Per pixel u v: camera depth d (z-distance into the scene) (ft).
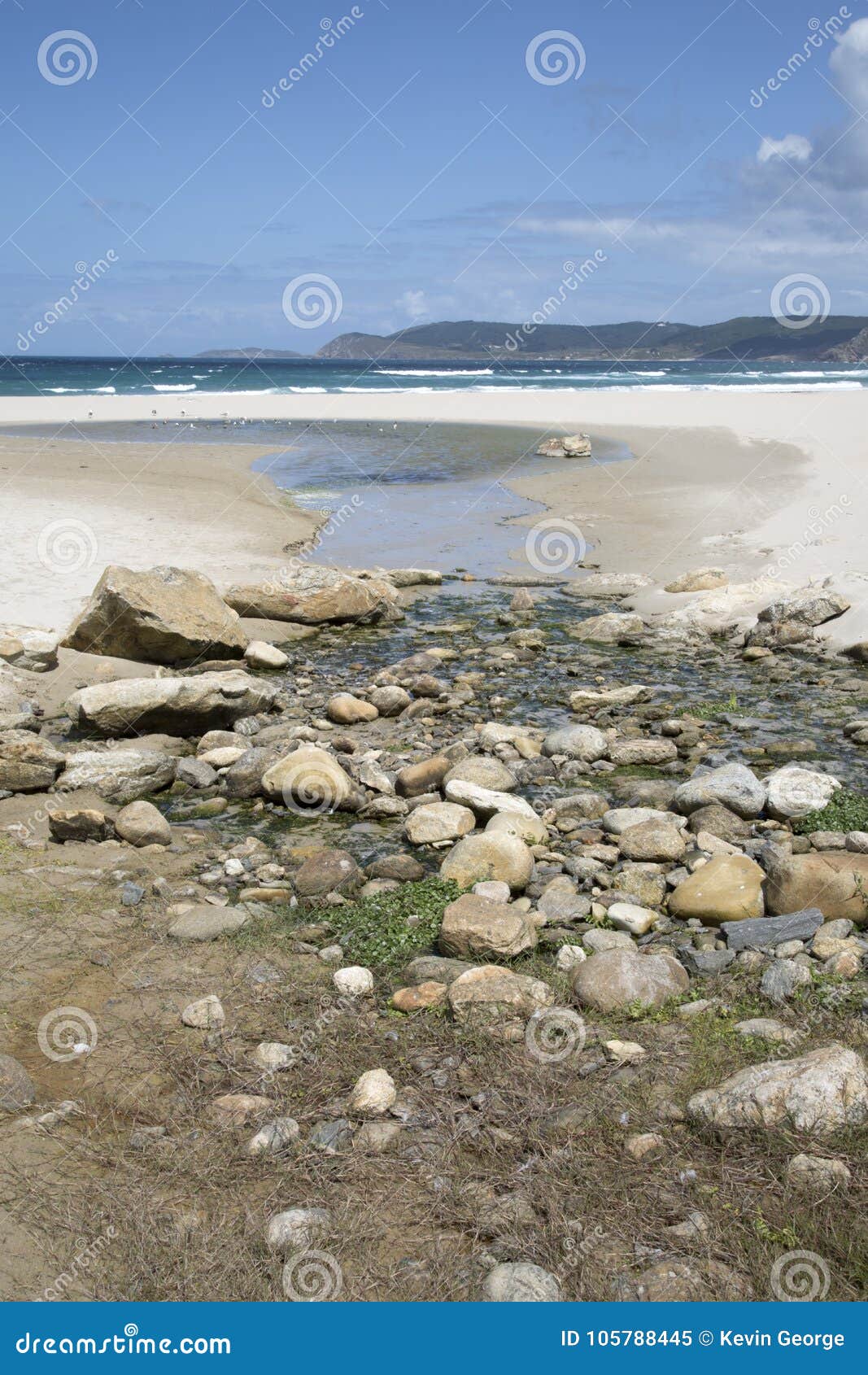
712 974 19.48
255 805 29.50
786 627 45.01
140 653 41.37
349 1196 13.70
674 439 111.86
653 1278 12.22
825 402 148.36
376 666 43.55
